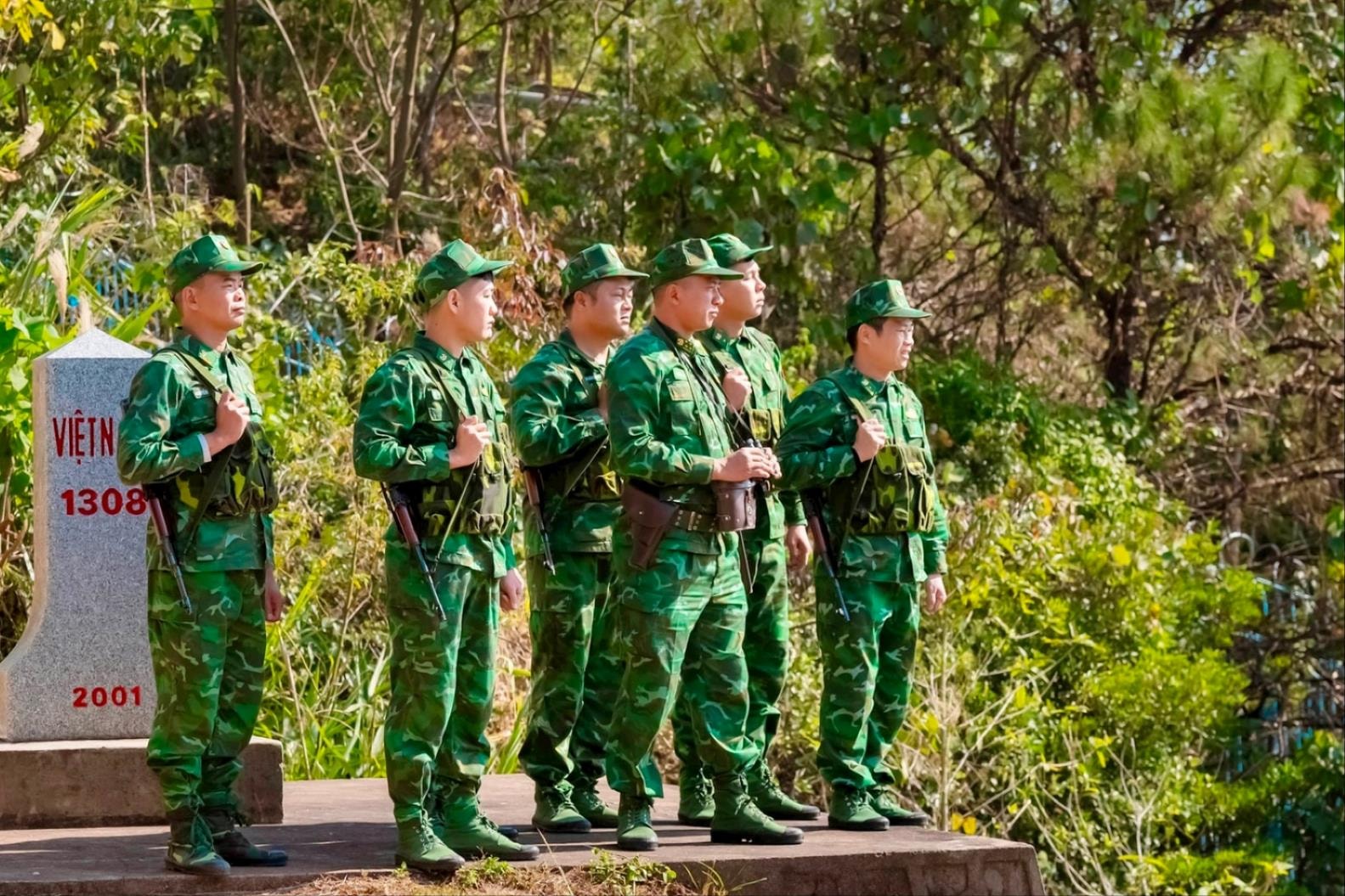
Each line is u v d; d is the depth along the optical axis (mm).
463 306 7457
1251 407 20500
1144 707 14383
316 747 11336
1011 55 18625
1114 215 19047
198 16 20172
